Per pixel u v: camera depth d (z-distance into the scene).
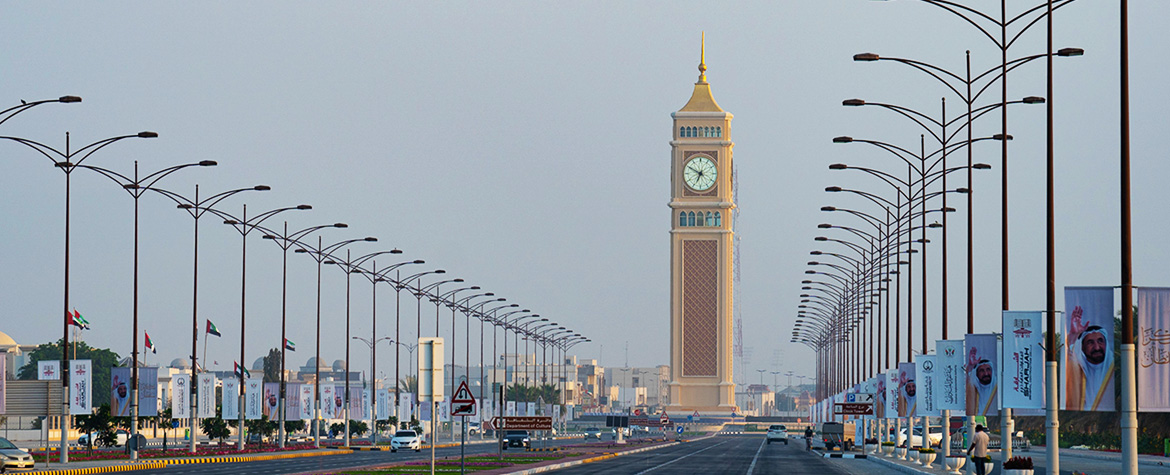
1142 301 45.91
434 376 58.75
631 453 144.88
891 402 113.44
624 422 196.12
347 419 158.38
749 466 104.00
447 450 153.62
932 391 92.94
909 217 113.62
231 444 167.12
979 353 68.19
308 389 146.62
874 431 173.75
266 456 118.81
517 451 140.50
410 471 81.50
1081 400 49.03
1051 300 53.44
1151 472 97.94
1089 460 127.94
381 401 178.38
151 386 103.81
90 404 99.12
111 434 125.12
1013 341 60.03
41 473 82.50
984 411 67.75
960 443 157.50
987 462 71.44
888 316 136.38
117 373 101.62
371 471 81.00
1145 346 45.69
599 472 90.50
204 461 107.62
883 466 111.19
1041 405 59.53
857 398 152.12
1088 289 49.25
